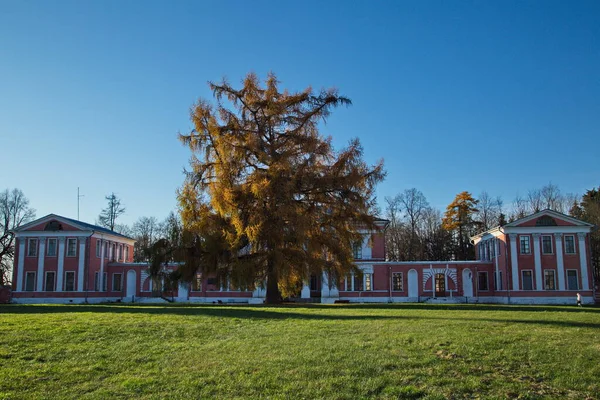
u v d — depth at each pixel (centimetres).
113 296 6969
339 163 3734
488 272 6650
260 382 1187
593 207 8062
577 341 1594
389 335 1739
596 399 1063
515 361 1335
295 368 1291
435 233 9206
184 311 2642
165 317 2259
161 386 1185
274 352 1479
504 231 6253
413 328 1920
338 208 3759
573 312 2923
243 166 3656
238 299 6506
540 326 1972
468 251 8638
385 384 1161
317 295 6581
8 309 2752
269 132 3806
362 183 3731
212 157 3691
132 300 6831
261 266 3644
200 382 1201
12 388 1180
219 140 3591
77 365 1362
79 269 6581
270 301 3941
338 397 1083
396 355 1405
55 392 1157
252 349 1534
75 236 6662
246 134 3684
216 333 1850
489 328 1906
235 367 1317
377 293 6544
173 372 1295
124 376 1267
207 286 6588
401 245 9219
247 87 3784
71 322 1991
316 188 3653
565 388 1127
